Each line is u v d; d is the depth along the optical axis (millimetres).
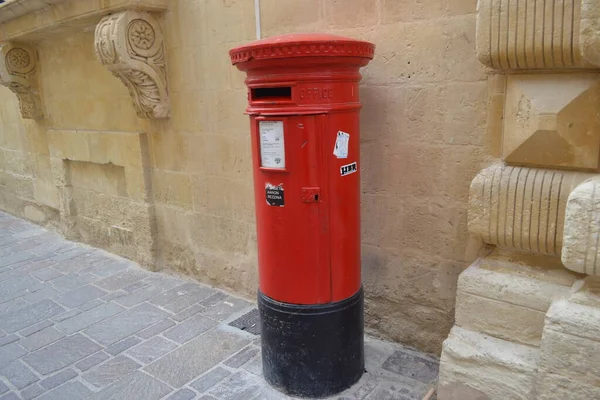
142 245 5031
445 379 2602
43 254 5699
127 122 4891
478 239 2807
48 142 6082
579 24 1995
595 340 2039
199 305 4176
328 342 2777
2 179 7695
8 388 3129
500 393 2422
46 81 5863
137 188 4895
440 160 2912
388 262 3279
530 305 2383
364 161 3223
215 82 3979
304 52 2309
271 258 2752
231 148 4023
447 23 2717
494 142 2584
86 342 3650
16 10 4988
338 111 2514
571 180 2234
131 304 4258
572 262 2051
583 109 2158
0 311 4234
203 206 4395
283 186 2594
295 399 2877
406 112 2977
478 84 2678
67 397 3008
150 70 4191
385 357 3227
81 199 5898
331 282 2730
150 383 3100
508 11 2152
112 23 3959
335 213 2646
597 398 2078
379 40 2988
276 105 2488
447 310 3082
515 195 2371
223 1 3736
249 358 3326
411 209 3096
